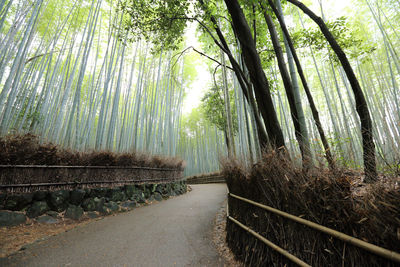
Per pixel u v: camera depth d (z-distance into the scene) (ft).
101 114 21.76
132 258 6.97
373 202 2.72
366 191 3.05
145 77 35.50
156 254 7.30
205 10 11.17
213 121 36.09
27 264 6.42
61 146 13.91
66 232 9.85
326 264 3.29
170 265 6.47
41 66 23.65
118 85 24.77
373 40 30.25
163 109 41.70
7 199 9.92
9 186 10.27
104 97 22.34
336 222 3.19
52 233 9.63
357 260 2.79
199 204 18.02
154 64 38.09
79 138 22.88
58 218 11.33
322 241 3.45
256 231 5.66
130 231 10.03
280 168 4.79
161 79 40.37
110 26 27.17
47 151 11.94
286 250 4.28
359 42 11.80
